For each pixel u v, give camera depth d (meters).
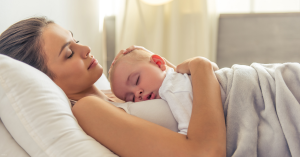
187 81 0.69
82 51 0.84
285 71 0.64
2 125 0.57
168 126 0.65
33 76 0.59
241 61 2.64
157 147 0.52
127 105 0.70
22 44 0.78
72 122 0.56
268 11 2.54
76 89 0.84
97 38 2.46
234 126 0.60
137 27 2.70
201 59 0.68
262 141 0.57
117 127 0.57
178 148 0.51
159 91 0.71
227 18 2.61
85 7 2.11
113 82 0.83
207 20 2.50
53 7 1.53
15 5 1.13
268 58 2.57
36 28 0.79
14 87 0.55
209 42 2.54
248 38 2.59
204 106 0.56
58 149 0.51
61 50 0.79
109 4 2.80
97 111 0.61
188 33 2.58
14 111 0.54
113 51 2.84
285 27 2.48
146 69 0.78
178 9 2.57
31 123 0.53
